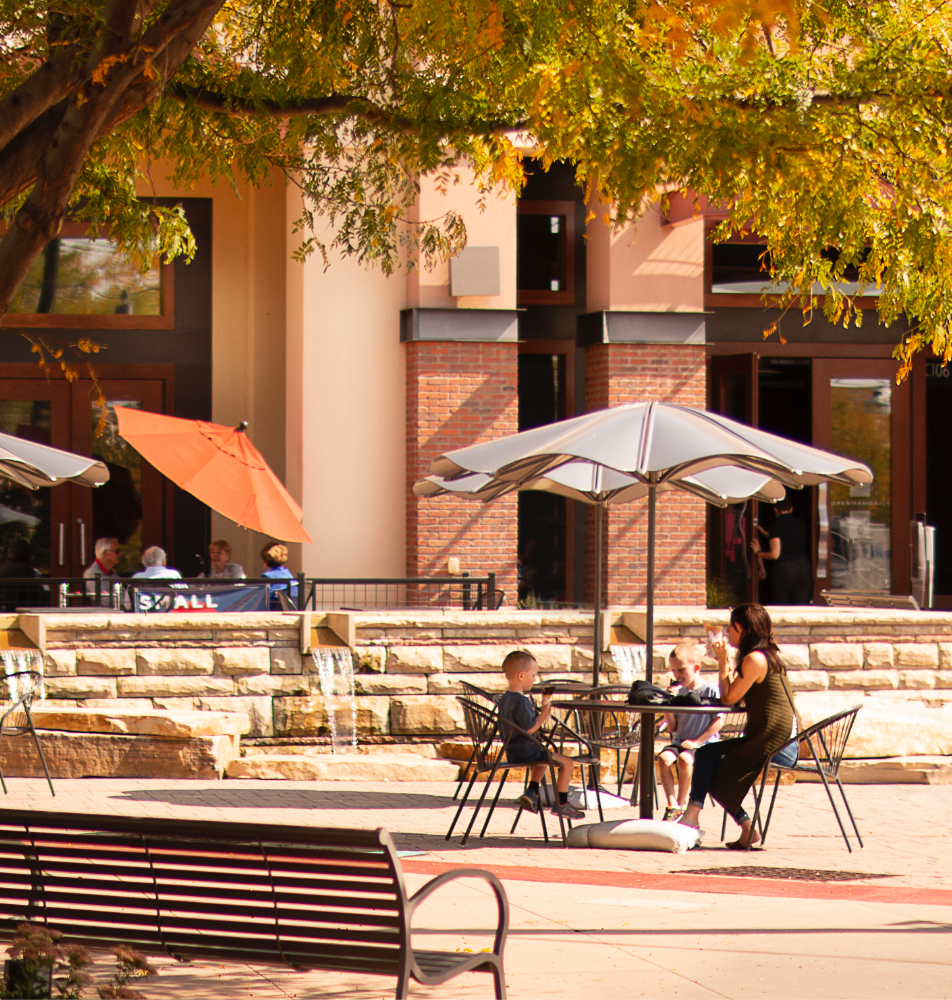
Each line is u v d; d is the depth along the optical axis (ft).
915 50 60.75
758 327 126.52
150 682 78.18
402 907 27.25
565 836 58.54
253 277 125.49
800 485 62.75
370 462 114.32
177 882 32.89
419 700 81.56
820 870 53.06
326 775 74.33
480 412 112.88
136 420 89.97
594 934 40.04
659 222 116.26
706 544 124.06
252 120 66.28
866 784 77.46
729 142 55.01
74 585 118.93
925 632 87.86
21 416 122.62
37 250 41.11
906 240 60.59
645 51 56.59
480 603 97.45
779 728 58.08
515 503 112.68
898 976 34.24
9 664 75.97
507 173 67.10
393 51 64.23
